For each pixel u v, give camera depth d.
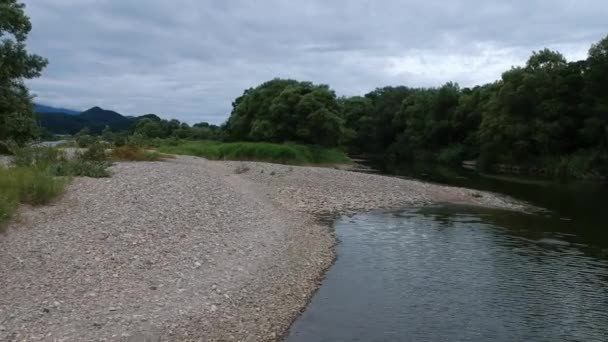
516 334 10.38
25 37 35.84
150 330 8.99
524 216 25.06
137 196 19.34
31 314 9.01
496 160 70.81
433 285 13.41
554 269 15.15
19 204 15.94
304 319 10.77
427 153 94.31
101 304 9.75
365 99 124.62
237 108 77.06
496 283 13.70
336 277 13.94
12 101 34.91
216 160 51.91
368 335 10.09
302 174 36.22
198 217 17.70
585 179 53.59
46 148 26.41
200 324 9.57
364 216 23.94
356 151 118.81
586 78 62.53
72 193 18.69
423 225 21.95
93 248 12.84
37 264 11.41
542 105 64.81
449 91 95.81
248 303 10.98
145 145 43.72
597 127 59.34
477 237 19.62
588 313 11.59
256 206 22.12
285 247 15.94
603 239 19.53
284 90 65.44
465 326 10.72
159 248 13.55
